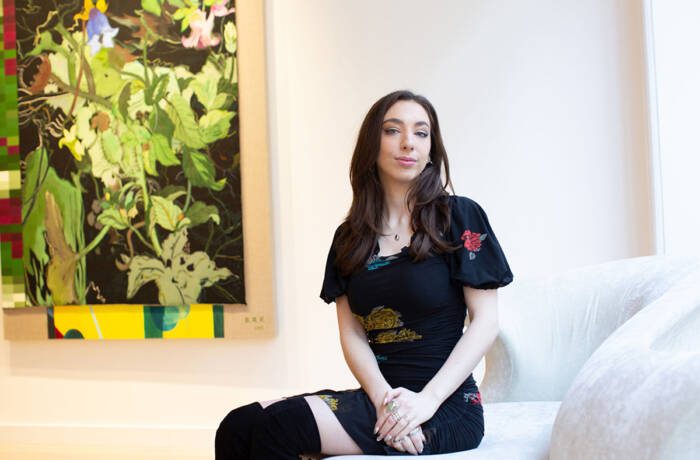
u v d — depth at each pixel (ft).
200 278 14.88
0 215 15.42
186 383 15.19
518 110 14.32
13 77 15.31
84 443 15.43
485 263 7.04
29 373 15.66
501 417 7.89
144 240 15.02
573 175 14.17
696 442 4.56
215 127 14.83
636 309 8.37
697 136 13.15
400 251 7.11
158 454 14.42
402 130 7.27
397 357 7.01
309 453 6.63
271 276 14.75
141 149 15.02
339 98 14.82
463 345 6.88
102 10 15.08
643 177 13.91
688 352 5.05
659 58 13.20
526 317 8.92
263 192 14.74
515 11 14.32
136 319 15.11
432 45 14.55
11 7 15.29
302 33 14.89
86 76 15.14
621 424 4.98
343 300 7.64
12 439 15.69
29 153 15.31
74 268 15.21
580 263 14.16
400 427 6.39
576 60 14.14
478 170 14.42
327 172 14.83
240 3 14.73
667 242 13.21
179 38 14.89
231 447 6.65
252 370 15.03
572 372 8.71
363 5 14.75
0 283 15.71
